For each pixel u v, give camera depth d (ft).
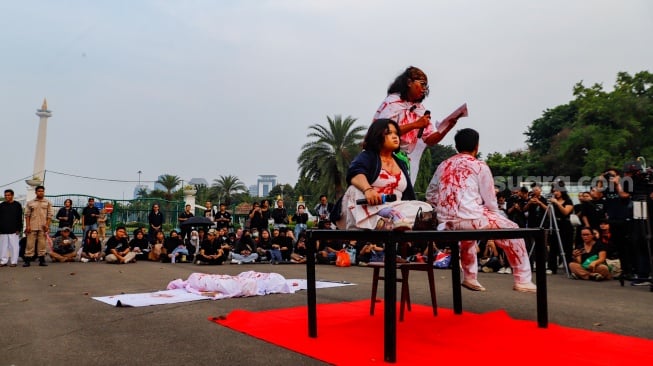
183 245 41.52
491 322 12.62
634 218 22.97
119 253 38.73
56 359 9.22
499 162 147.54
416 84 15.55
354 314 13.97
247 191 201.67
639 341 10.52
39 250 34.96
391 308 8.79
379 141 11.85
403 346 9.99
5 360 9.14
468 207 13.38
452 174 13.87
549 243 30.04
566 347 9.91
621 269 24.53
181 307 15.67
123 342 10.62
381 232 9.11
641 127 111.45
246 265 38.01
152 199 69.21
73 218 43.60
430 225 10.64
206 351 9.80
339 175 108.37
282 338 10.75
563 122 164.14
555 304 16.84
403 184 12.10
